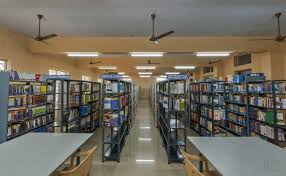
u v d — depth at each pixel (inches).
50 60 328.2
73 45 280.2
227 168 78.0
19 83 188.5
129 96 328.8
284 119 192.4
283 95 193.2
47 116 228.5
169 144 191.5
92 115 329.4
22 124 184.9
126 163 186.5
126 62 451.5
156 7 156.5
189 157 109.2
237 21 187.0
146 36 239.9
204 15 172.1
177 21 187.3
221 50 274.1
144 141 268.5
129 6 154.6
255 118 221.3
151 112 597.0
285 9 160.1
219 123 265.1
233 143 113.9
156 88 397.4
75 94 273.9
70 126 255.9
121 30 214.8
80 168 88.9
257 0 144.6
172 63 448.8
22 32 227.0
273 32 221.3
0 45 210.1
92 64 458.0
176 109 196.4
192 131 330.6
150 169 172.4
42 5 153.8
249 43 271.0
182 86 199.2
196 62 450.3
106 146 234.2
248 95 231.5
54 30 215.0
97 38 281.3
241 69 354.0
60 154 91.7
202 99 304.0
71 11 164.6
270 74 271.4
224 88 269.6
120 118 205.5
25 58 258.2
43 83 222.8
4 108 164.4
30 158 86.5
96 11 164.7
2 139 162.2
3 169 75.1
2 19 183.8
